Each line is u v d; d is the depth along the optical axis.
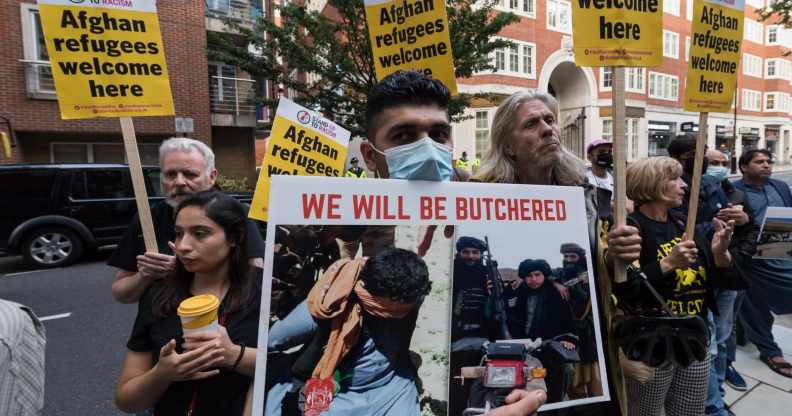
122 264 1.97
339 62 9.09
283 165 2.23
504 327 1.19
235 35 12.38
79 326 4.51
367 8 2.45
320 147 2.31
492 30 9.10
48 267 6.97
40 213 6.85
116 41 1.67
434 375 1.12
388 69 2.46
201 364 1.16
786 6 11.12
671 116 28.06
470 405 1.13
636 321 1.53
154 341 1.35
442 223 1.20
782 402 2.90
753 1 35.88
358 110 9.56
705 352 1.54
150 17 1.71
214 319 1.20
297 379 1.04
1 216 6.70
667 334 1.51
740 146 36.31
